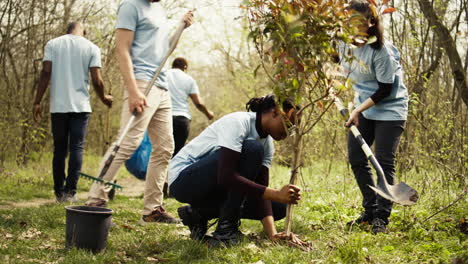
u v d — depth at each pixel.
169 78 5.90
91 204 3.62
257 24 2.73
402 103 3.75
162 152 4.06
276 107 2.87
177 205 4.98
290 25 2.51
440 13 5.71
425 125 5.57
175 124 5.86
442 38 5.51
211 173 3.08
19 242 3.10
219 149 3.12
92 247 2.90
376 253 3.02
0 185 6.05
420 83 5.61
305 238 3.43
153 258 2.92
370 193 3.76
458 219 3.86
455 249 3.08
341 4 2.62
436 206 4.36
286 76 2.62
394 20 5.85
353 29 2.65
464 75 5.51
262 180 3.21
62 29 8.63
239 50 8.76
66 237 2.94
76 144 5.23
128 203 5.14
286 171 7.77
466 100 5.54
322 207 4.41
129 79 3.70
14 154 8.05
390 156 3.73
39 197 5.58
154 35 3.93
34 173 7.23
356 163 3.80
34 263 2.68
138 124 3.79
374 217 3.72
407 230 3.63
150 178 4.05
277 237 3.14
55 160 5.22
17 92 8.28
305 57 2.62
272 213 3.26
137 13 3.83
